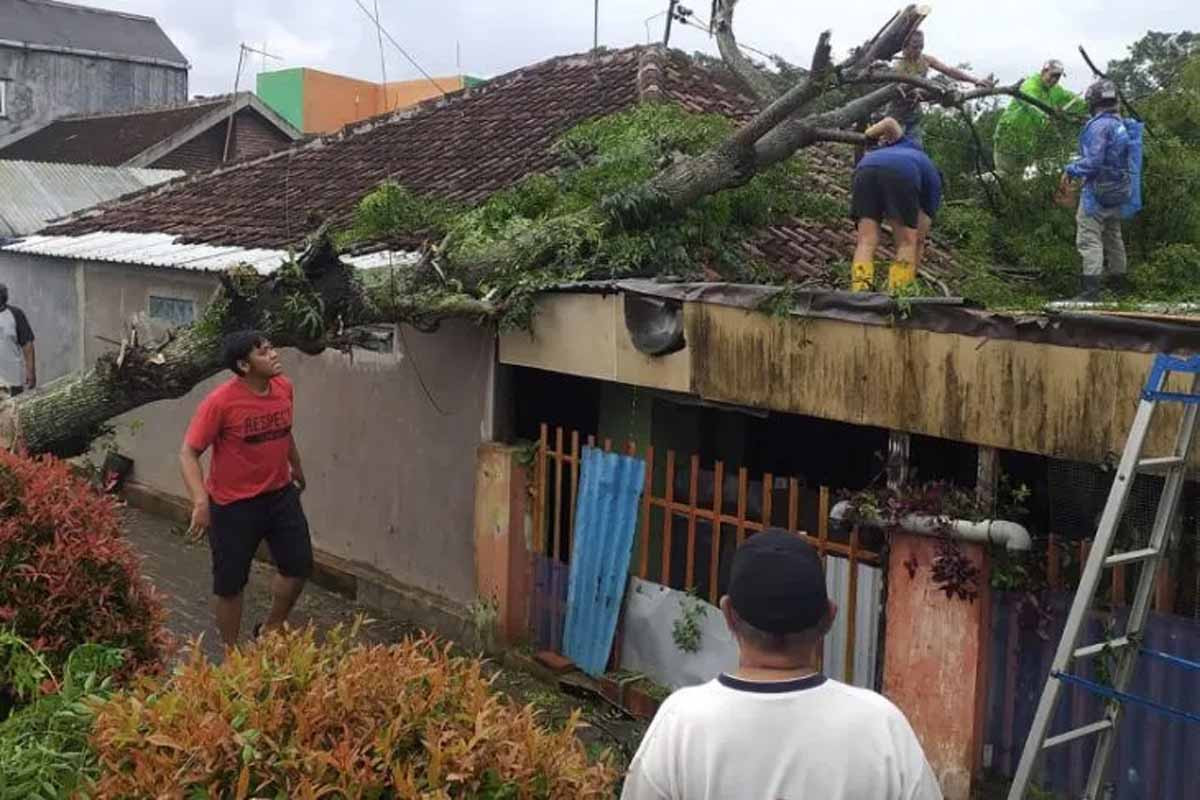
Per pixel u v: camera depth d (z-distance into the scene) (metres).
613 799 2.92
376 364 8.09
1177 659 4.12
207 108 21.70
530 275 6.59
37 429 6.84
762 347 5.46
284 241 9.06
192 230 10.48
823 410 5.25
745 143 7.17
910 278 6.42
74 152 22.14
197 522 5.64
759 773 2.20
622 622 6.55
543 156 9.02
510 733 2.74
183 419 10.31
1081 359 4.33
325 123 24.78
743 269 7.25
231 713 2.70
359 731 2.64
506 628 7.08
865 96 8.23
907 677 5.14
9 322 10.45
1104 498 4.72
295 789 2.49
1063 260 8.34
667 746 2.28
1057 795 4.75
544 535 7.03
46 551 4.14
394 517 8.03
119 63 30.73
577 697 6.58
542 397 7.45
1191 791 4.40
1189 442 4.07
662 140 7.87
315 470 8.73
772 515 6.05
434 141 10.93
